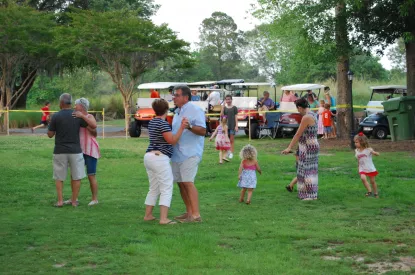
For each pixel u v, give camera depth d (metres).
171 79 78.62
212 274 6.54
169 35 33.53
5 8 35.75
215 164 17.31
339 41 24.25
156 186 9.48
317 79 56.97
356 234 8.34
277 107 30.08
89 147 11.15
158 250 7.54
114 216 9.95
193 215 9.46
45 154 19.91
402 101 22.81
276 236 8.32
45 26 36.22
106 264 7.00
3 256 7.37
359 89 47.16
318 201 11.12
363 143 11.51
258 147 22.80
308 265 6.91
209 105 29.00
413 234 8.38
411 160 17.08
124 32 33.03
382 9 23.47
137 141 26.84
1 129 35.88
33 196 12.19
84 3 46.91
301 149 11.38
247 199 11.14
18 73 40.22
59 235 8.44
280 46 34.69
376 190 11.59
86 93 68.38
